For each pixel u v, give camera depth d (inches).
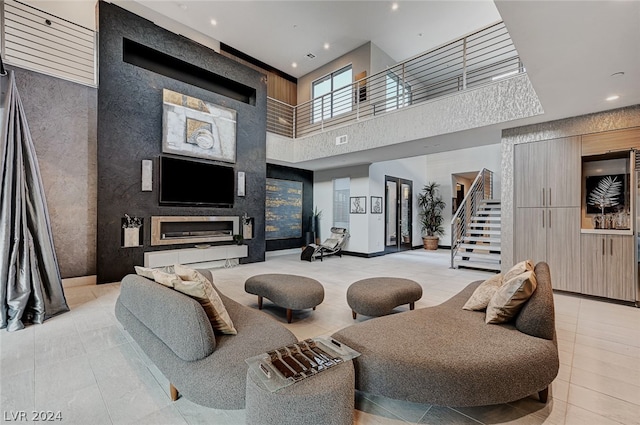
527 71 121.6
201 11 264.2
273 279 146.1
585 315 141.6
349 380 60.0
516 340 76.0
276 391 54.5
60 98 181.3
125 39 202.2
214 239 248.4
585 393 79.7
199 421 67.5
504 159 199.9
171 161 220.4
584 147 171.0
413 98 383.6
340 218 356.8
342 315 139.3
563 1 83.2
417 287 140.4
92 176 193.8
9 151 124.7
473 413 71.6
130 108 201.8
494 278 107.5
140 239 205.9
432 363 66.6
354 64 322.7
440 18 269.9
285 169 351.3
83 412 69.5
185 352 67.3
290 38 303.7
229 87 273.9
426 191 419.8
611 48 104.7
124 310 102.5
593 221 171.8
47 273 133.4
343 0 248.7
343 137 273.6
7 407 70.8
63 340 108.2
